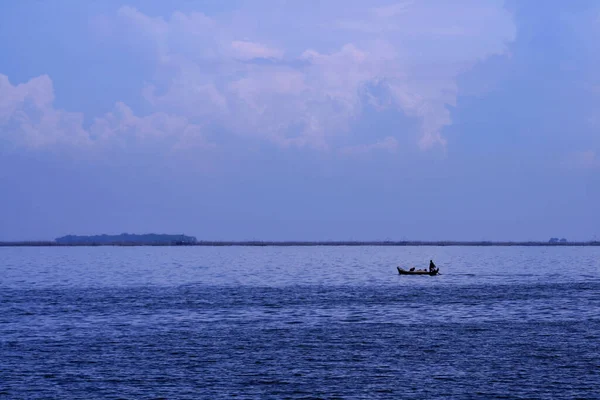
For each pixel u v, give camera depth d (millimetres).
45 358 59875
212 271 193875
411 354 61531
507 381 52344
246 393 49500
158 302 102438
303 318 84062
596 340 67750
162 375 54188
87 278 161000
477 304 98188
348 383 51969
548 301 101562
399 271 171125
